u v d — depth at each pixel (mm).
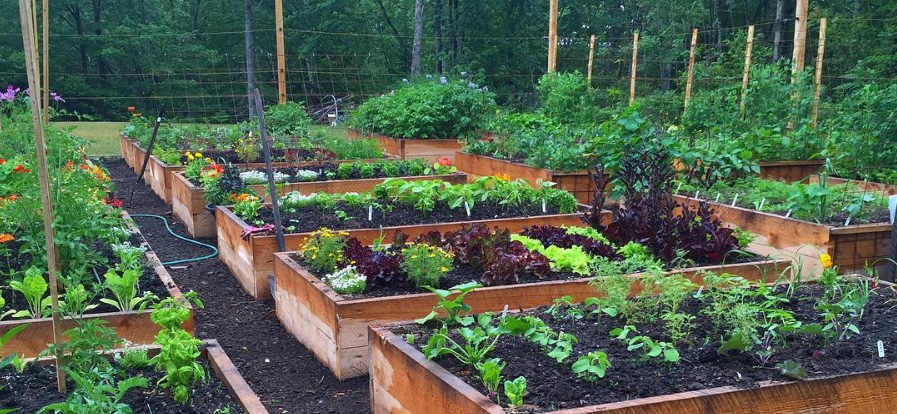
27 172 7379
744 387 3447
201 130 16734
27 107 12188
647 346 3984
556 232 6805
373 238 7367
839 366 3730
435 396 3664
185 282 7766
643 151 8359
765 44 24141
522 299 5406
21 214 5527
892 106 10102
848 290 4875
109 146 20125
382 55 37656
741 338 3826
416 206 8414
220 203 9195
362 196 8617
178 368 3867
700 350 3967
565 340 3980
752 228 8094
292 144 14344
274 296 6727
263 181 10445
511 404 3355
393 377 4137
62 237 5234
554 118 16312
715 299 4504
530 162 11547
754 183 9273
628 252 6340
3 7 32438
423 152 15898
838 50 18906
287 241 7094
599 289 4906
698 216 7582
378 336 4301
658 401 3273
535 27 34250
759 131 11523
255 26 36312
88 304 5133
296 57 35406
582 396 3453
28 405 3602
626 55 24438
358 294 5355
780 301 4801
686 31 25781
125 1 36688
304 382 5191
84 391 3484
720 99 13883
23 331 4621
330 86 31922
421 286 5469
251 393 3834
